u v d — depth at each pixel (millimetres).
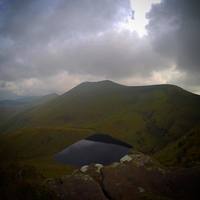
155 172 49781
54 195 43000
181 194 43125
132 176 48625
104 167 52688
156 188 45375
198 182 45125
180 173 49000
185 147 139500
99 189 44469
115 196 42469
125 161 54594
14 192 44656
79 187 44906
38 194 43344
